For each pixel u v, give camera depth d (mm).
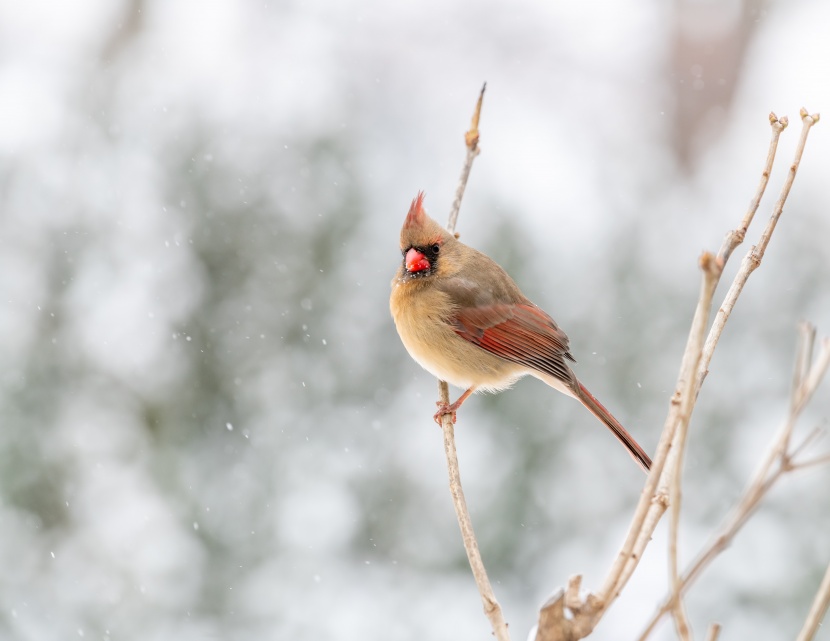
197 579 10625
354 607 10555
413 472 10898
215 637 10422
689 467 10562
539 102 19672
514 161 16672
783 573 9719
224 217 11312
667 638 9852
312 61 17734
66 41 17938
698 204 13141
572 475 10742
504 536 10516
